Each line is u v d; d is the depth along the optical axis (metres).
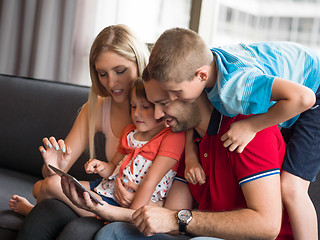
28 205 1.73
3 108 2.38
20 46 3.54
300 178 1.46
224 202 1.38
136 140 1.65
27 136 2.30
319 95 1.57
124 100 1.71
